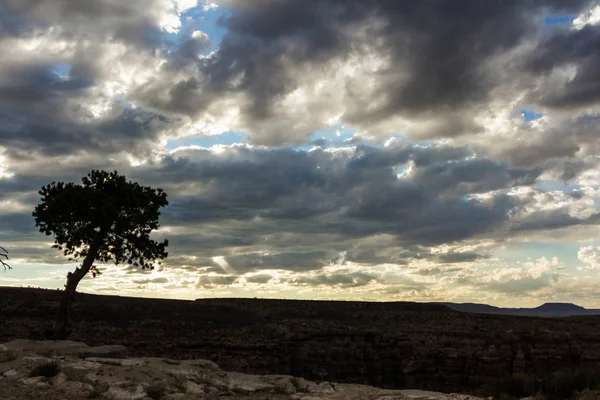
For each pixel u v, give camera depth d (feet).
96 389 56.13
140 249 124.67
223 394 62.39
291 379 73.31
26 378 58.95
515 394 71.72
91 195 118.01
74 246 121.49
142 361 73.87
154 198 128.88
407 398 68.33
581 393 65.62
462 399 71.41
